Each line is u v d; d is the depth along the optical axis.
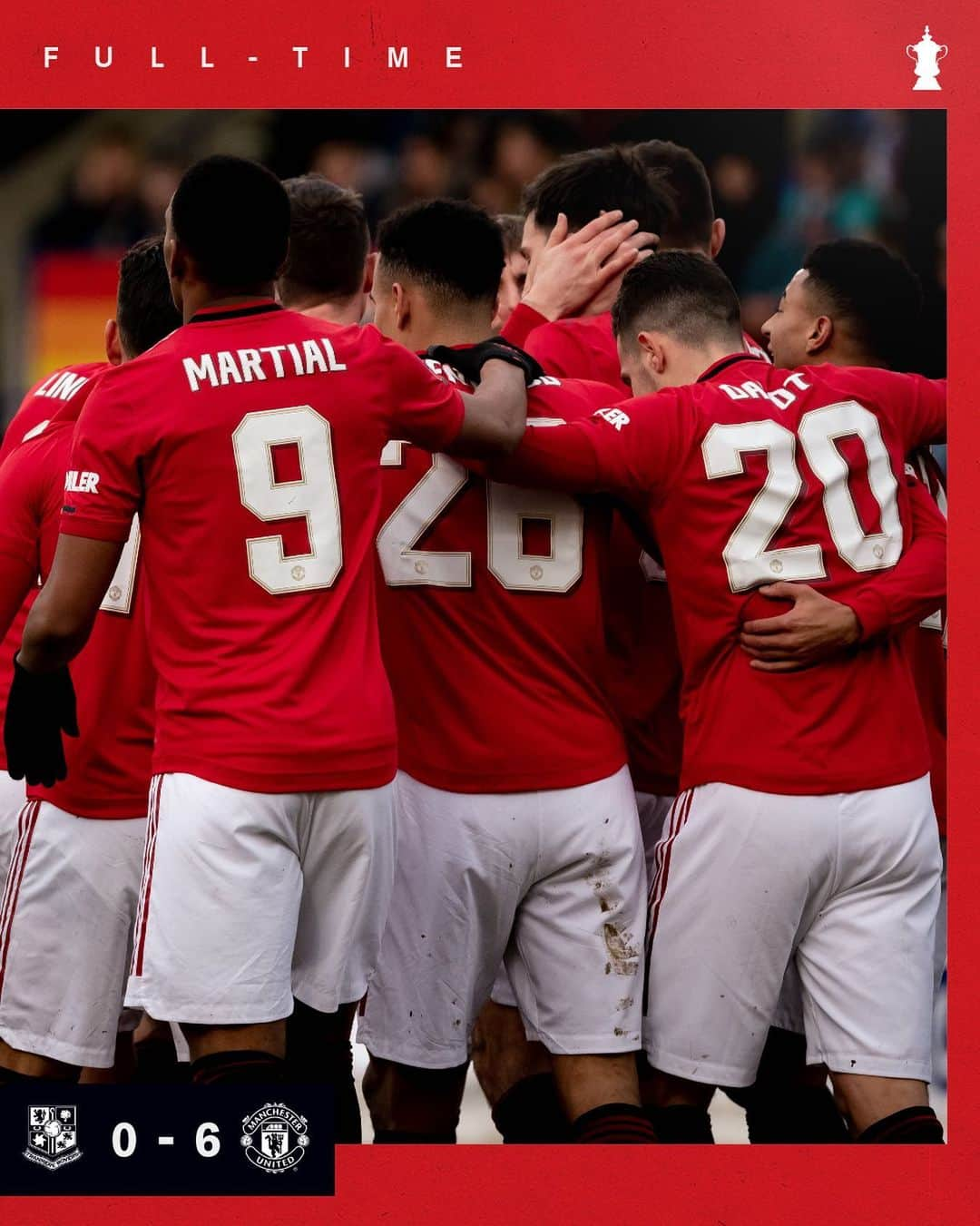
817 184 32.06
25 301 35.50
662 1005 10.93
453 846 10.95
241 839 9.55
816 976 10.93
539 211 13.33
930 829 10.97
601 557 11.41
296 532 9.76
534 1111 12.59
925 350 30.59
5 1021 11.18
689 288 11.47
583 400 11.27
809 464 10.80
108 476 9.63
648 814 12.46
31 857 11.15
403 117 34.22
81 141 35.50
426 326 11.36
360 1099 17.39
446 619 10.94
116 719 11.03
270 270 10.20
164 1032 13.52
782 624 10.51
